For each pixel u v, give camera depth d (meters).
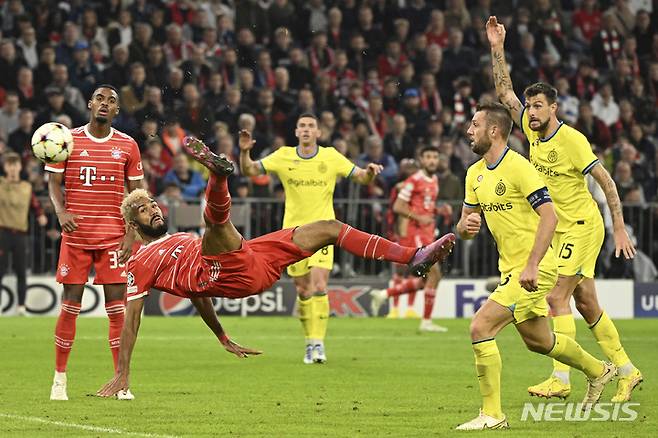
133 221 15.75
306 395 17.92
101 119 17.98
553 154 18.14
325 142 40.25
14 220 34.34
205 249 14.70
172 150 39.41
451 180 38.88
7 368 21.55
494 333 14.63
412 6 48.03
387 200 37.81
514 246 14.82
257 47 44.88
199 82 42.09
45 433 13.95
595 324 18.03
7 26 43.75
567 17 50.84
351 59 45.66
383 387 19.06
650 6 50.84
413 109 43.03
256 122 41.88
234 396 17.77
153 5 44.91
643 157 45.41
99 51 42.97
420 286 33.59
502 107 14.86
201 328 31.89
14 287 35.72
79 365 22.11
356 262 38.81
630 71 48.97
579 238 18.12
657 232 39.34
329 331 31.70
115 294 18.17
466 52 46.47
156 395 17.83
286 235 15.05
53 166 17.95
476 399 17.52
